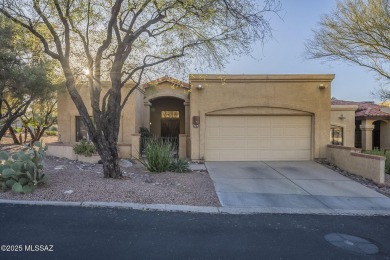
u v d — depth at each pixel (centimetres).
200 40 1012
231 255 458
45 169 1038
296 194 886
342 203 803
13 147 1596
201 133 1453
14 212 623
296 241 523
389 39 1280
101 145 908
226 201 785
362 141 2003
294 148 1488
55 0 805
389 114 1955
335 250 489
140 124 1827
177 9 929
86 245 475
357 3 1308
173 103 2155
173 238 518
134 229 554
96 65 912
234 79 1449
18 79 1212
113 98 903
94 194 749
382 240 539
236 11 897
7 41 1136
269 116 1484
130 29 906
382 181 1026
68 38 877
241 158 1480
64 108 1653
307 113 1474
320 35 1436
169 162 1163
